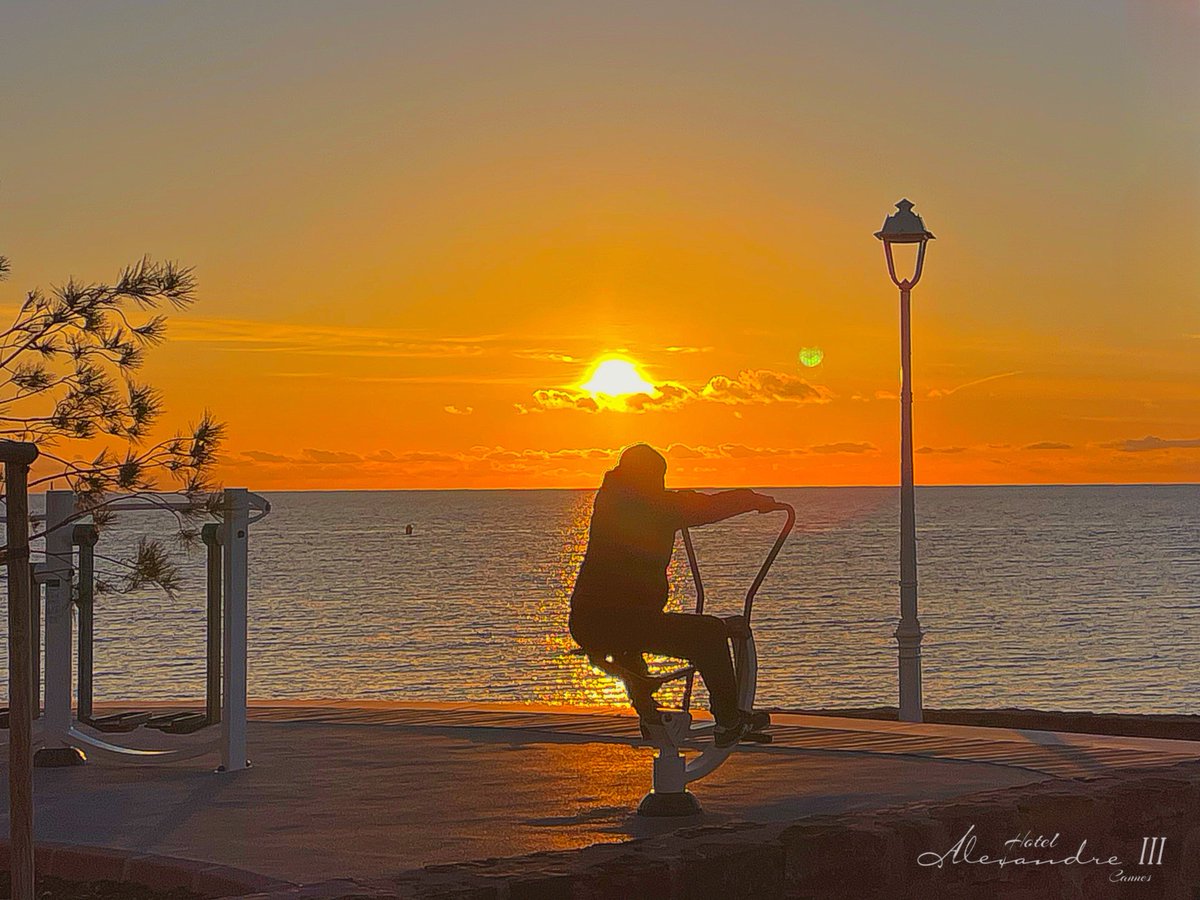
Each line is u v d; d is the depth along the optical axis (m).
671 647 8.50
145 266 9.23
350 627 69.31
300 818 8.58
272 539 173.38
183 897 7.17
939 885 6.67
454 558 131.00
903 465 15.44
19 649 5.56
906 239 15.66
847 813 6.91
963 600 86.88
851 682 50.38
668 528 8.48
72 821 8.57
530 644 61.62
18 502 5.57
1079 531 187.00
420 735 12.02
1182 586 97.94
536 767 10.38
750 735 8.62
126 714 11.43
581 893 5.61
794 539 168.88
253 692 47.12
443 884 5.47
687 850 6.03
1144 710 44.81
